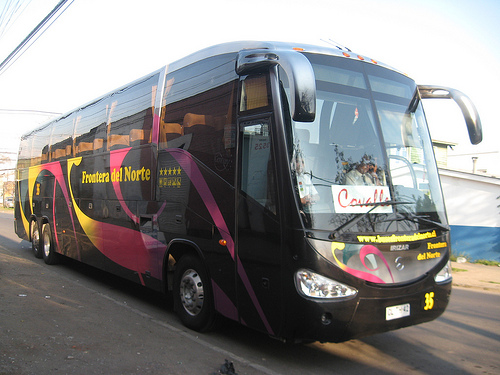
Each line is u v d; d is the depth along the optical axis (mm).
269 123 4902
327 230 4531
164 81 7062
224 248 5430
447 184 15805
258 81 5141
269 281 4766
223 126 5629
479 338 6301
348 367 4992
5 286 8125
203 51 6352
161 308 7434
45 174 11906
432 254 5090
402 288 4719
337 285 4441
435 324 6980
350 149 4996
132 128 7793
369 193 4883
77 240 9781
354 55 5641
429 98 6406
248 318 5074
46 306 6914
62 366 4508
